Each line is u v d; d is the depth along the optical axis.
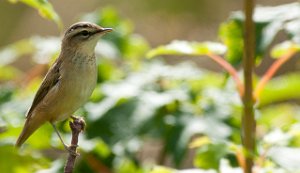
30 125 10.41
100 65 13.06
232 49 9.79
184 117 11.41
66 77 10.23
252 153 8.86
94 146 10.80
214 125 11.31
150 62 13.67
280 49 10.15
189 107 11.70
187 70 12.73
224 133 11.20
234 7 20.52
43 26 21.91
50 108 10.36
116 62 15.75
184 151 11.05
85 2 22.48
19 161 8.75
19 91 12.72
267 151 9.12
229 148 8.91
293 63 20.72
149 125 11.25
